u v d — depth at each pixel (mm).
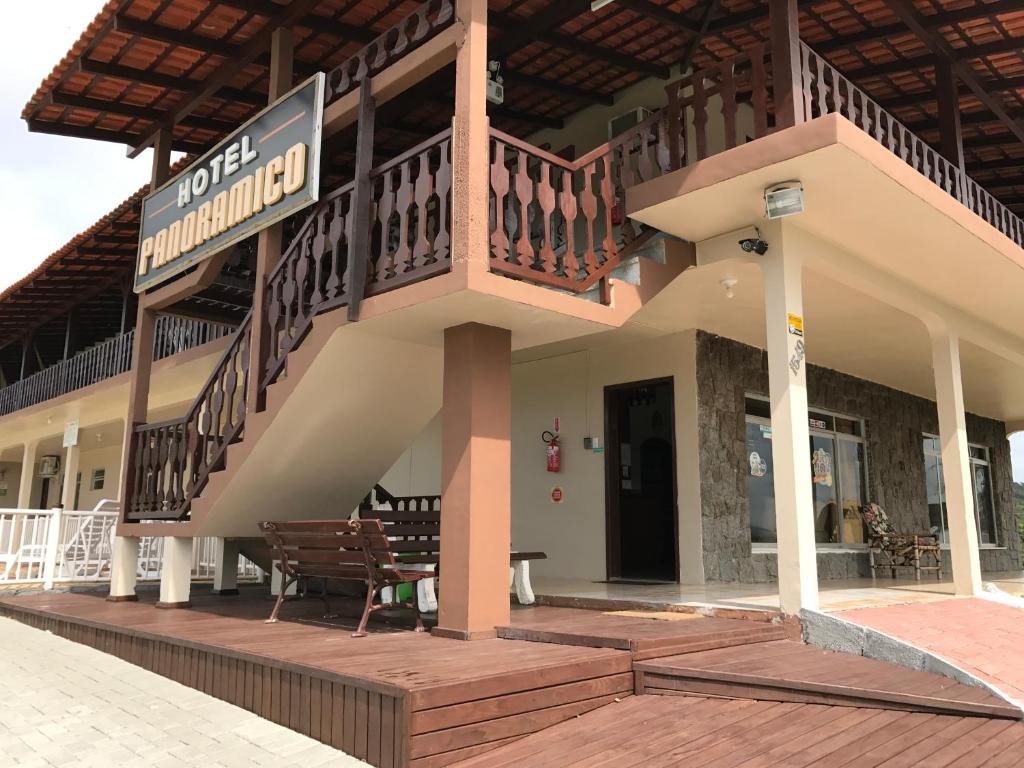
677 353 8062
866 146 4734
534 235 6711
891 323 7969
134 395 7777
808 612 4852
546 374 9195
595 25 7320
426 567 6105
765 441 8773
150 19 6609
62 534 9516
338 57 7465
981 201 7051
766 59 7969
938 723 3346
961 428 7215
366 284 5086
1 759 3613
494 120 9008
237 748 3537
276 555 5727
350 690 3398
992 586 7410
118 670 5160
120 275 13438
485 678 3346
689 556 7707
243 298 8758
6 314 16125
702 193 5195
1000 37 6844
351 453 6320
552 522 8836
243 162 6477
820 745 3137
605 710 3787
